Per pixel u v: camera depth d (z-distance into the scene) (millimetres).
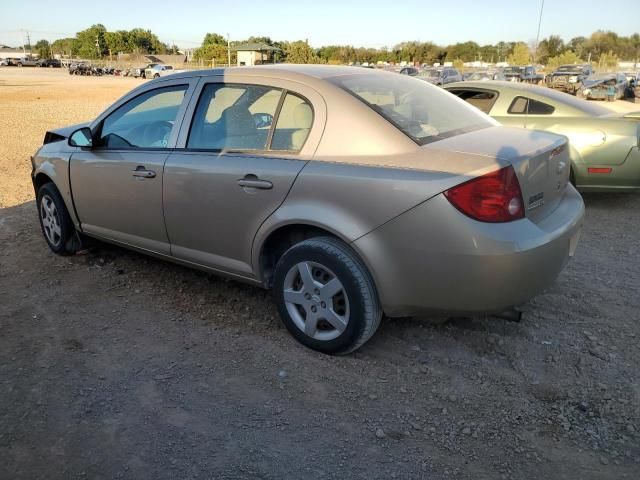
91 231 4711
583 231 5910
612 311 3982
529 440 2713
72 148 4754
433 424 2836
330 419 2879
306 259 3309
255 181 3422
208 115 3836
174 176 3844
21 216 6418
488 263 2855
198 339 3666
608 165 6418
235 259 3732
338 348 3342
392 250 3020
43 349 3547
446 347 3512
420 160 3008
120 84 39469
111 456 2627
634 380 3160
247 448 2676
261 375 3258
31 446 2695
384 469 2543
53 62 92562
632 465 2547
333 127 3273
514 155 2988
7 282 4578
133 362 3402
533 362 3350
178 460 2600
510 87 7219
